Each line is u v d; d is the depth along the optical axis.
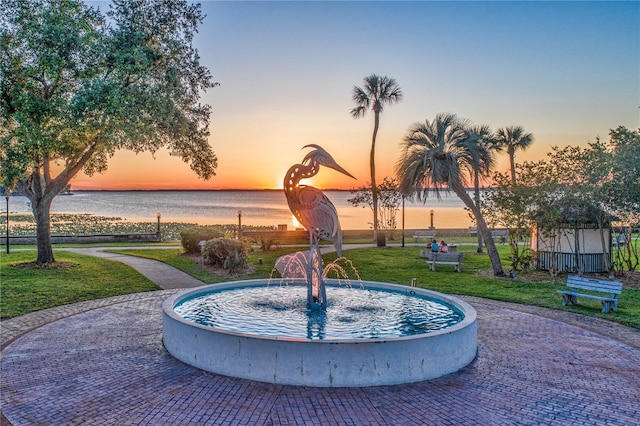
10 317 10.87
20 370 7.43
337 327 8.81
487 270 18.31
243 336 7.01
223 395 6.43
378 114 33.44
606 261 17.22
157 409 6.00
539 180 16.42
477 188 20.27
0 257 19.88
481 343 9.16
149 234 30.12
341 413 5.93
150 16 17.47
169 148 19.81
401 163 17.88
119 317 10.91
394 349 6.90
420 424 5.69
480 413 6.02
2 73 14.98
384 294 11.89
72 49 15.69
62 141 15.41
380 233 27.39
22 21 15.56
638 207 15.27
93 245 26.98
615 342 9.35
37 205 17.75
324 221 10.07
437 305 10.64
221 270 17.55
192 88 18.94
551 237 17.20
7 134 15.17
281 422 5.67
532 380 7.21
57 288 13.96
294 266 18.44
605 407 6.27
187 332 7.68
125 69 15.47
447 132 17.22
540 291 14.41
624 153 15.18
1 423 5.64
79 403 6.20
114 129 15.65
